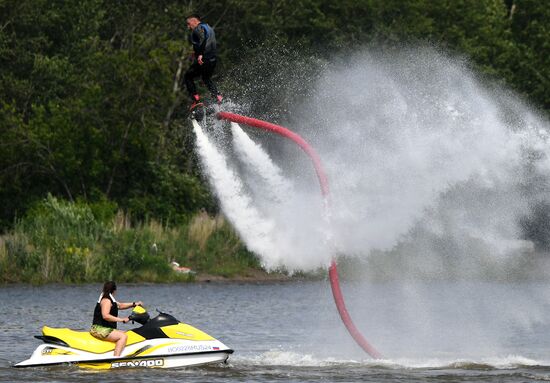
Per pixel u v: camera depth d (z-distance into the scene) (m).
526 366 77.44
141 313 76.06
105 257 158.12
